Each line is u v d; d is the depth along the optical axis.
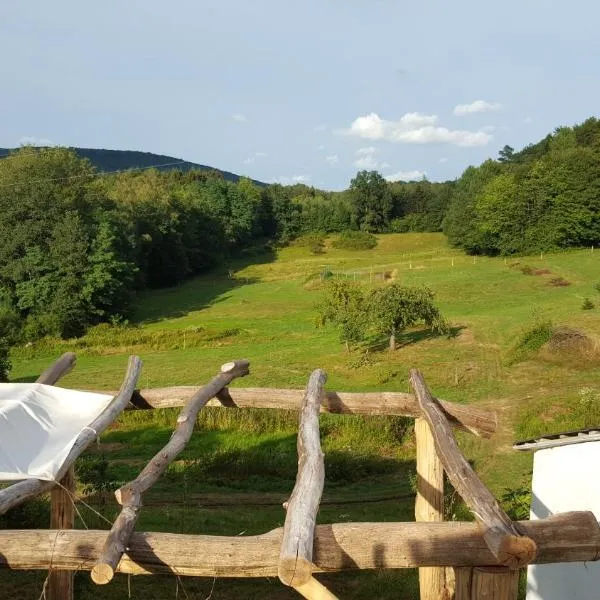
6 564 4.12
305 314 47.22
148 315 52.41
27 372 34.41
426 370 27.78
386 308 30.95
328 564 3.97
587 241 62.44
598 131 84.50
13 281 46.34
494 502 4.18
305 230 99.19
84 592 9.17
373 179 99.00
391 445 19.34
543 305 39.25
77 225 46.47
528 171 68.06
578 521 4.07
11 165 49.41
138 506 4.65
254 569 4.01
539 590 7.85
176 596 9.37
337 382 27.45
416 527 4.10
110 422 7.19
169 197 71.44
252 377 28.73
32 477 5.66
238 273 73.00
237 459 17.56
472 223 68.38
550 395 23.41
